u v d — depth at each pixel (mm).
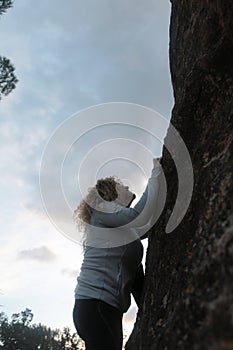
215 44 3045
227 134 2760
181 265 2471
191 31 3428
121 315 3094
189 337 1927
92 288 3027
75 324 3064
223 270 1926
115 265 3105
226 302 1766
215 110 2961
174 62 3770
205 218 2441
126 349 2748
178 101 3297
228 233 2066
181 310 2115
